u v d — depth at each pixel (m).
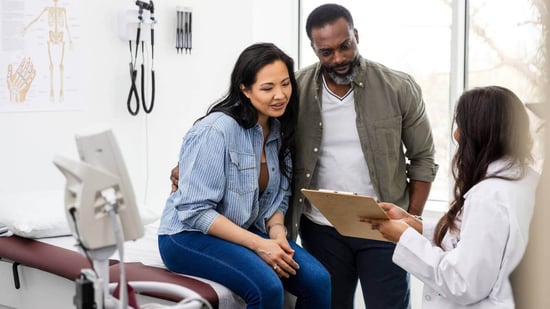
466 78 3.70
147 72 3.70
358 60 2.57
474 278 1.74
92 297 1.50
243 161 2.36
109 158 1.52
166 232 2.40
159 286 1.82
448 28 3.75
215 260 2.25
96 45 3.47
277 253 2.26
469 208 1.77
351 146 2.61
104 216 1.51
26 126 3.26
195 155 2.29
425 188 2.75
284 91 2.37
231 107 2.39
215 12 3.96
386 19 3.94
